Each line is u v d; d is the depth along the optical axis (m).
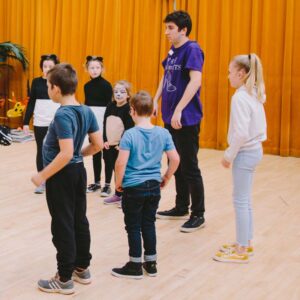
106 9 7.17
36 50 7.82
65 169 2.35
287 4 6.07
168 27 3.40
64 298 2.42
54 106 4.30
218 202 4.17
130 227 2.65
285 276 2.73
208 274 2.74
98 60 4.38
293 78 6.20
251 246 3.06
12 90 8.15
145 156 2.61
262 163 5.86
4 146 6.59
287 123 6.25
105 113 4.18
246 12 6.35
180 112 3.32
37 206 3.93
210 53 6.62
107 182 4.27
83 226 2.50
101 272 2.73
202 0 6.54
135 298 2.44
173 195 4.36
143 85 7.07
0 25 8.11
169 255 3.00
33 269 2.75
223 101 6.59
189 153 3.40
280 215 3.85
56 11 7.64
